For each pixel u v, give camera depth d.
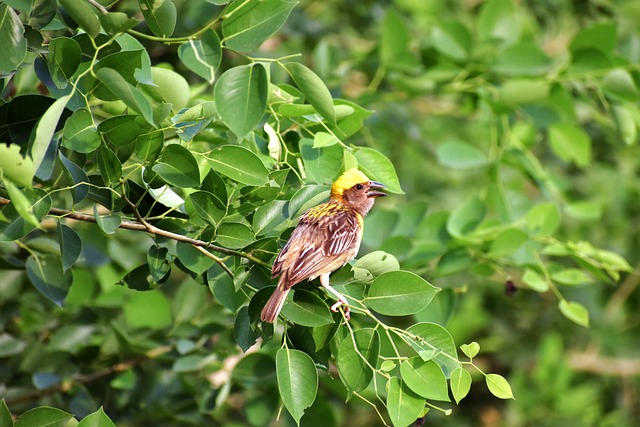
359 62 16.67
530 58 14.52
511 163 14.36
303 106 9.03
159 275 8.60
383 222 13.16
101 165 8.01
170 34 8.52
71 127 7.92
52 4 8.38
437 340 8.07
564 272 12.23
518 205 14.23
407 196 19.27
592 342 20.02
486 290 19.44
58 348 12.78
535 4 17.55
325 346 8.58
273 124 9.42
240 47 8.48
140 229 8.28
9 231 7.96
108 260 13.38
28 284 13.43
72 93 7.61
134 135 8.09
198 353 12.52
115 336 12.52
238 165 8.24
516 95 13.56
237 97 7.94
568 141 14.30
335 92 15.42
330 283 8.76
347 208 9.38
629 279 19.88
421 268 12.82
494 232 12.16
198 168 8.12
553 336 18.52
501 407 18.97
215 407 12.62
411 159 20.08
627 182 19.06
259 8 8.47
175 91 8.91
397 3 19.69
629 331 20.12
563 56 15.80
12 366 12.62
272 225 8.66
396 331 8.16
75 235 8.38
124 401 12.82
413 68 15.38
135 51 8.00
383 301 8.37
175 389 13.01
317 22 17.95
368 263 8.58
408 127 18.30
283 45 17.64
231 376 12.52
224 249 8.36
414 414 7.92
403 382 8.03
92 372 12.68
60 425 8.04
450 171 20.34
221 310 12.73
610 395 20.17
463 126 20.78
